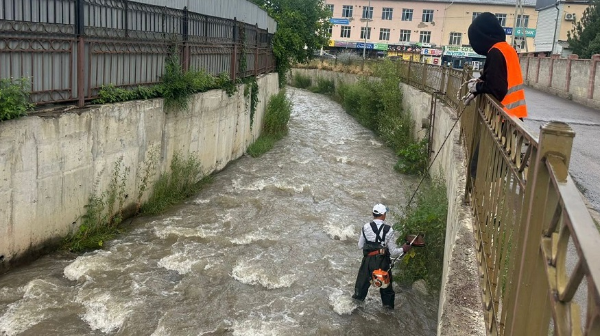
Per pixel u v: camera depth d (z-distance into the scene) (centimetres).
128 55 882
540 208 209
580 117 1446
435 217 805
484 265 359
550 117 1409
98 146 786
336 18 5800
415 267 769
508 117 333
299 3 2605
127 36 870
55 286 660
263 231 920
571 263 366
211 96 1191
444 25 5691
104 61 819
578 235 135
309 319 659
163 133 980
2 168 614
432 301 720
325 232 944
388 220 1034
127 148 864
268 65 2094
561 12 3838
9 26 631
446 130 1158
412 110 1764
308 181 1265
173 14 1019
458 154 817
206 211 1000
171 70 988
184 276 736
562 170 188
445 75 1381
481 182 457
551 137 200
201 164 1172
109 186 828
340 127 2166
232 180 1223
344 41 5841
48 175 690
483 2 5559
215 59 1252
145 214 944
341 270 796
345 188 1235
